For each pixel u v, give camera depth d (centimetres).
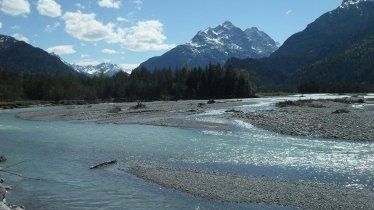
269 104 10131
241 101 12375
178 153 3131
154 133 4422
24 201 1912
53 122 6141
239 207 1759
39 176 2417
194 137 4012
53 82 15588
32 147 3553
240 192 1980
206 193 1980
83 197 1964
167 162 2808
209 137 3988
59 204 1859
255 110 7656
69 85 15862
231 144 3503
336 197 1858
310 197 1867
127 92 16950
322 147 3219
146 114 7100
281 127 4525
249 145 3425
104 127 5197
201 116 6406
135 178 2333
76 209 1786
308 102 9419
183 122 5438
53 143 3781
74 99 15338
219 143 3575
